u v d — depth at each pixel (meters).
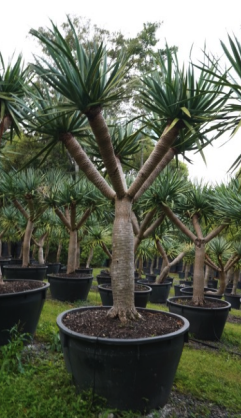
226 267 6.18
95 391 2.19
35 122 3.12
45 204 6.27
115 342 2.09
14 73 3.26
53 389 2.42
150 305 6.78
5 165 8.88
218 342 4.50
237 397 2.66
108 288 5.77
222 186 4.89
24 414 2.08
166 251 8.48
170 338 2.18
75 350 2.24
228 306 4.64
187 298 5.18
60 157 8.75
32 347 3.23
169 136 2.59
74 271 6.74
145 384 2.16
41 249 8.73
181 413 2.35
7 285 3.57
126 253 2.59
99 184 2.74
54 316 4.60
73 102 2.33
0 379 2.48
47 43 2.16
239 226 4.93
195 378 2.95
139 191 2.70
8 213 8.58
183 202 5.18
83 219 6.57
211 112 2.46
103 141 2.38
